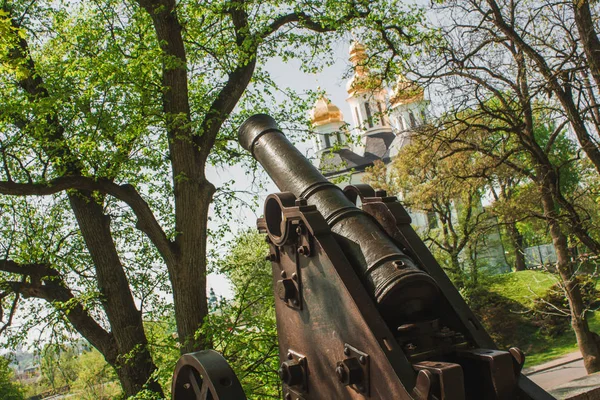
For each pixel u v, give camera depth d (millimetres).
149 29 10922
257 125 5039
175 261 9695
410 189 26078
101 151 9844
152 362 10398
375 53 12234
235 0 10672
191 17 11172
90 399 24312
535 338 25250
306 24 11414
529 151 12008
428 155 15641
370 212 3973
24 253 10781
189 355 3980
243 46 10141
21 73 8562
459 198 25344
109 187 9742
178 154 9844
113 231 12250
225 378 3689
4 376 26438
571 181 21641
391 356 2971
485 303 27562
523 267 35062
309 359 3711
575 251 15594
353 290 3291
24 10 11047
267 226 4184
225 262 11055
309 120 11797
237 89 10656
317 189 4059
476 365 3000
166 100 9930
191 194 9820
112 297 10555
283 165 4480
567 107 9914
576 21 9227
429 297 3336
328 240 3578
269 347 8883
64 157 9453
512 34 10328
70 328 11398
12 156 10094
